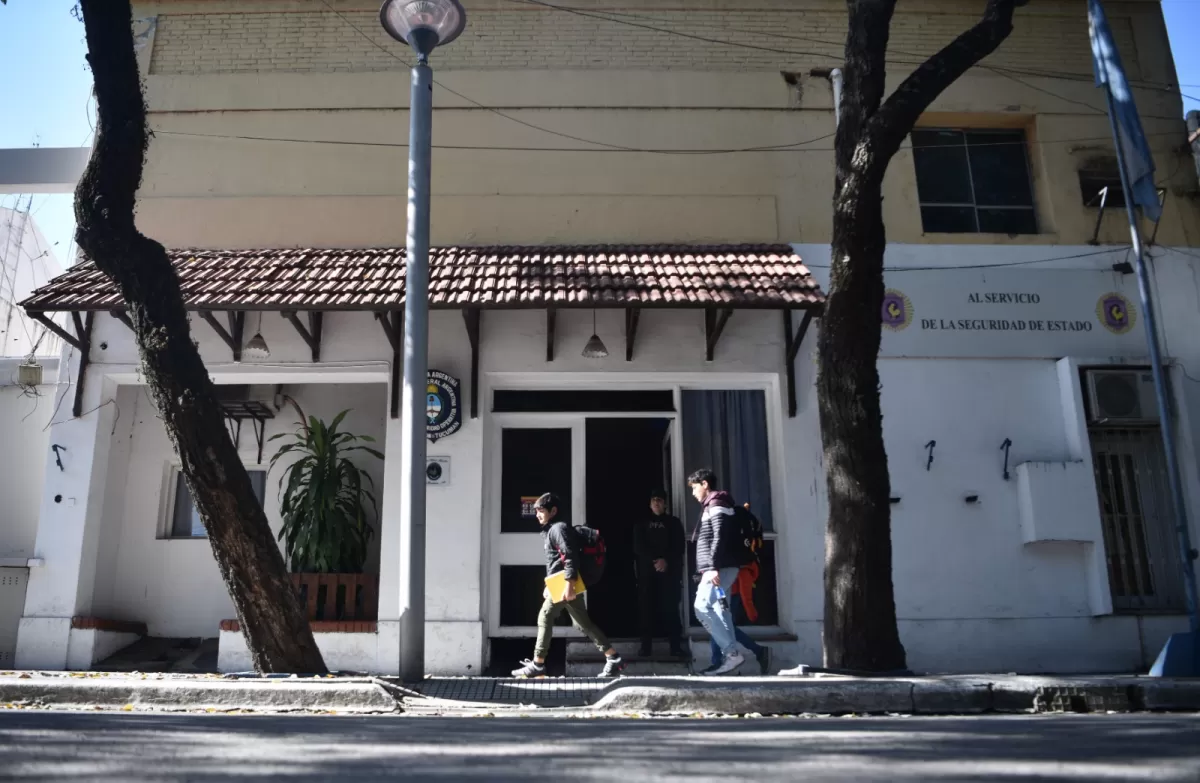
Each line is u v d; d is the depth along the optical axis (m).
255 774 3.63
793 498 11.04
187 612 12.12
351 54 12.50
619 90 12.38
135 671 10.48
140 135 8.06
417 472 8.13
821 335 8.61
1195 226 12.29
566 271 10.88
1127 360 11.57
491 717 6.65
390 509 10.85
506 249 11.66
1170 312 11.91
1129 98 10.99
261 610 7.79
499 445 11.55
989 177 12.66
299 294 10.30
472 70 12.40
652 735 5.07
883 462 8.30
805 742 4.74
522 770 3.81
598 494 11.50
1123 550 11.32
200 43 12.57
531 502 11.44
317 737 4.76
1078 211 12.23
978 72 12.66
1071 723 5.89
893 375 11.52
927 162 12.62
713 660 9.89
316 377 11.31
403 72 12.42
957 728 5.54
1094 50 11.32
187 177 12.13
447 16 8.67
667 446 11.60
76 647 10.72
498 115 12.28
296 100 12.32
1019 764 4.00
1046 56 12.77
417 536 8.09
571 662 10.61
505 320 11.34
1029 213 12.56
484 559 10.95
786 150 12.27
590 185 12.12
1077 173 12.41
